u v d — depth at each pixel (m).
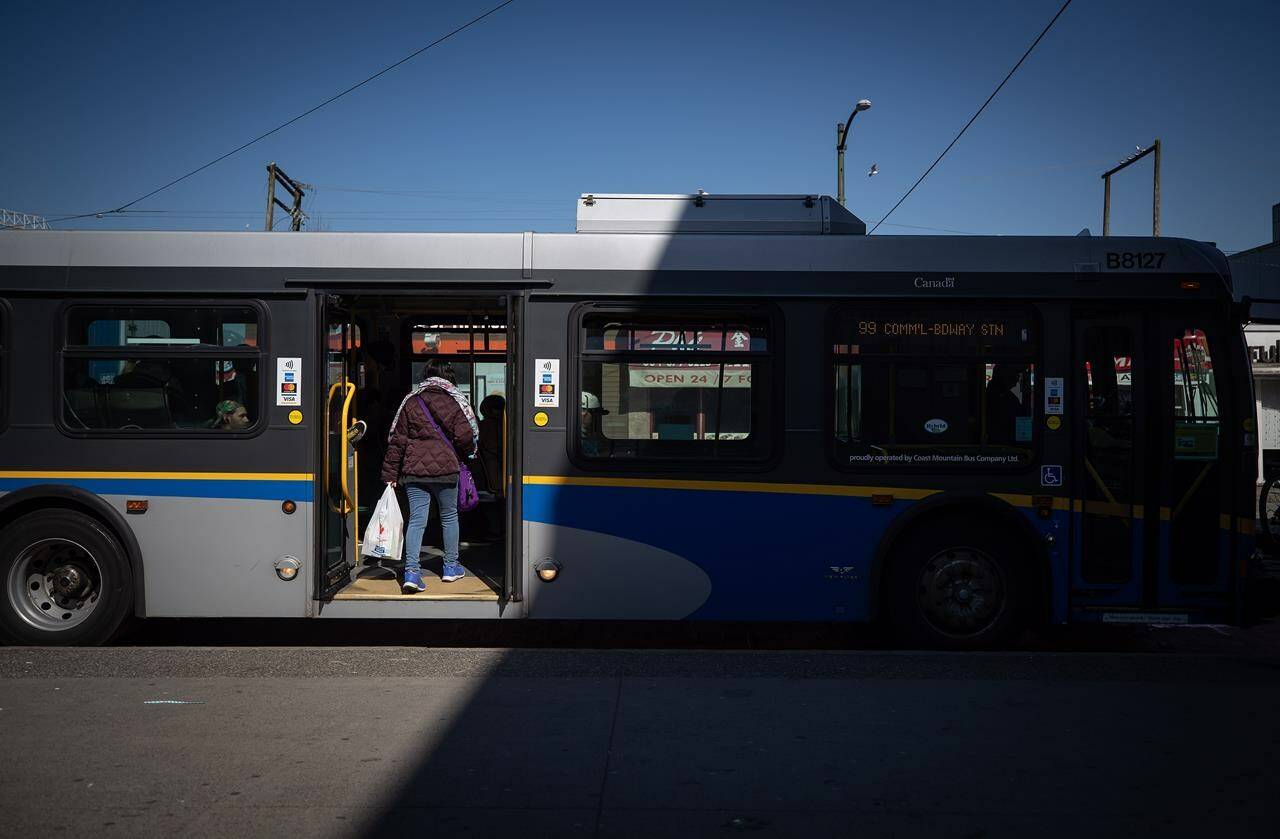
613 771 4.46
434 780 4.34
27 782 4.29
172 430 6.92
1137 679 6.02
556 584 6.94
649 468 6.91
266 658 6.43
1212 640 7.84
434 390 7.27
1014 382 6.95
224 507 6.92
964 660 6.46
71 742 4.77
